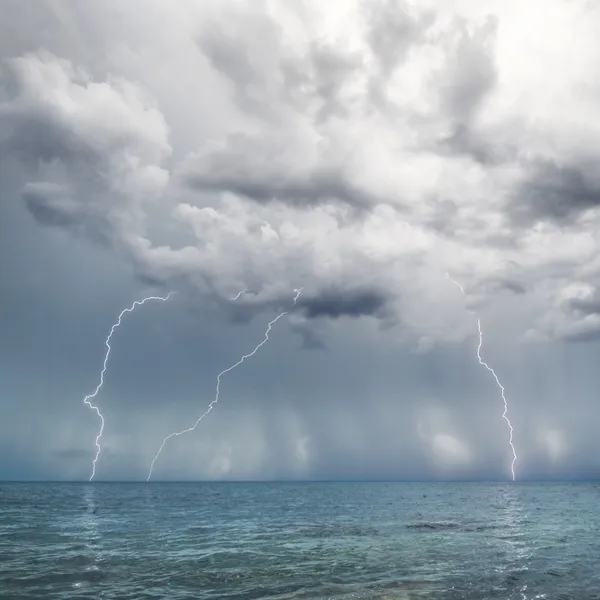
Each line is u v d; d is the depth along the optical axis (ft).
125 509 103.86
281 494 166.30
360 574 41.57
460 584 38.14
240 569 43.62
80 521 80.69
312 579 39.91
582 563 46.03
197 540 60.70
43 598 34.40
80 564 45.47
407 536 64.13
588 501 129.29
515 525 76.07
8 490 171.32
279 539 61.62
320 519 85.76
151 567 44.45
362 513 96.02
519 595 35.01
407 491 186.19
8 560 47.06
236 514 94.27
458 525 76.13
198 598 34.50
